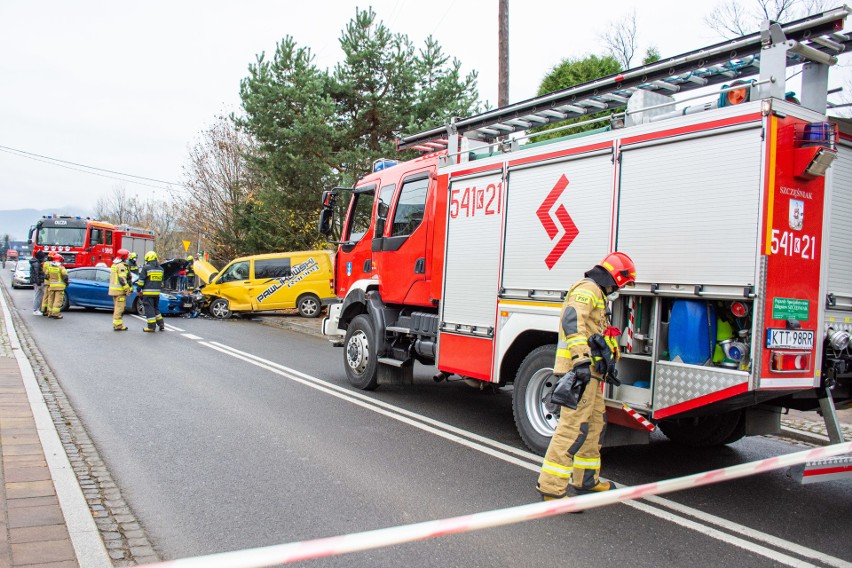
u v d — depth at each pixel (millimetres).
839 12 4125
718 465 5945
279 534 4047
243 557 2146
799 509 4785
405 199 8211
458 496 4805
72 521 3961
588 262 5402
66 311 19656
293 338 15359
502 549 3912
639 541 4078
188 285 22062
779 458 3584
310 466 5449
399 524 4246
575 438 4605
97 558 3514
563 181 5695
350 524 4234
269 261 19812
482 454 5941
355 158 18578
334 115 19094
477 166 6762
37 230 26578
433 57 19734
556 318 5680
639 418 4887
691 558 3840
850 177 5016
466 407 8078
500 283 6340
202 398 7953
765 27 4488
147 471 5188
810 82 5062
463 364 6793
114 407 7297
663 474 5613
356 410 7605
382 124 19703
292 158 18406
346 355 9125
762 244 4246
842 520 4574
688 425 6523
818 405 5254
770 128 4277
